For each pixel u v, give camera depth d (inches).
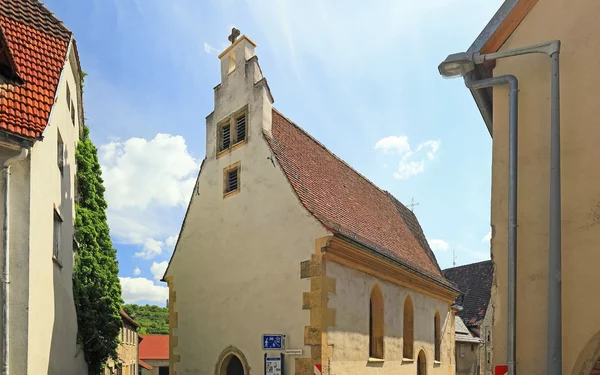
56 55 369.7
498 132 243.0
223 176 551.8
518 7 243.0
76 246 479.2
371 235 565.0
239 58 558.3
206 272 545.3
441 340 718.5
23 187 298.4
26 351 283.6
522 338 219.8
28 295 288.5
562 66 229.6
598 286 205.6
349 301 460.1
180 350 557.3
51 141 359.6
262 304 469.4
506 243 233.6
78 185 519.2
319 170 585.9
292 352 429.4
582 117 221.1
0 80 285.0
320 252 429.4
